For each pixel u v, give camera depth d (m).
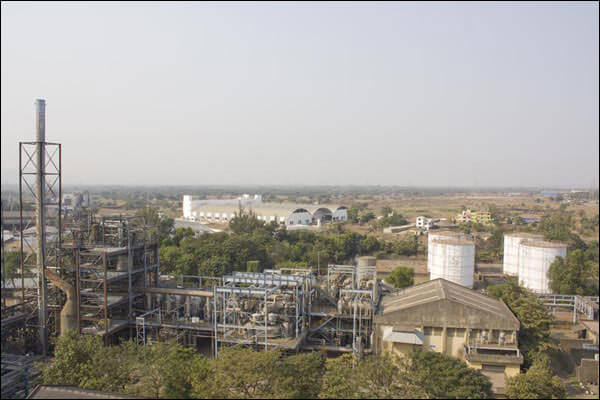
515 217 152.12
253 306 64.81
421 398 39.78
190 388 40.66
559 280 95.81
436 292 62.19
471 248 106.56
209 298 67.19
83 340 50.25
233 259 113.19
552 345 60.25
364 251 152.62
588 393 54.41
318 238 145.62
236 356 42.06
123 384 43.31
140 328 66.25
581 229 151.50
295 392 38.94
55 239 70.75
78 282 62.06
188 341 65.44
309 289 66.56
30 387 49.91
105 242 68.81
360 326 61.84
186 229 149.62
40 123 62.03
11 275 86.31
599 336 65.06
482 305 59.94
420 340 54.59
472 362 53.91
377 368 40.03
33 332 63.38
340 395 38.72
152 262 75.62
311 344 63.22
